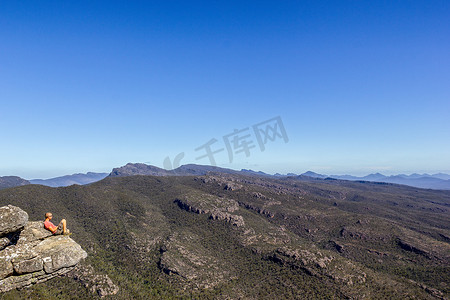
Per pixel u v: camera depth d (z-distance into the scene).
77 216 153.38
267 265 135.88
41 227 21.70
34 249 20.23
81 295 76.56
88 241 126.62
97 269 101.50
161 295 100.12
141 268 119.88
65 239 21.95
